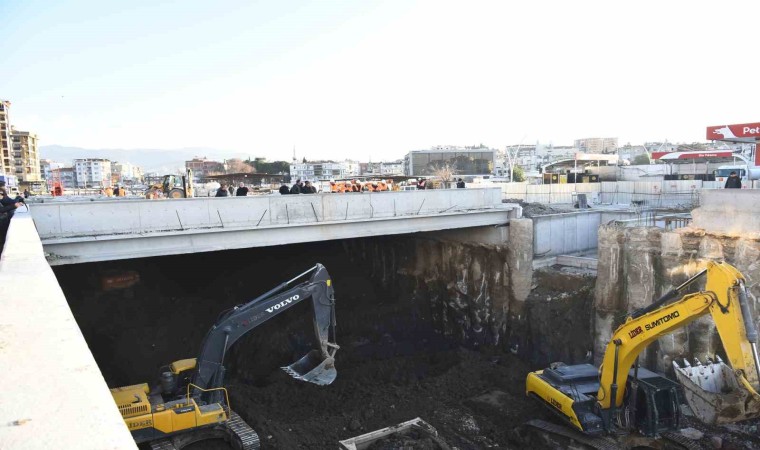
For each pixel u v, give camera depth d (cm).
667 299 1455
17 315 346
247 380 2392
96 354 2325
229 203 1969
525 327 2600
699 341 1975
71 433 172
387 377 2388
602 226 2316
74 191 6356
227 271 2972
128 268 2667
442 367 2462
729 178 2436
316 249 3406
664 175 5669
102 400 205
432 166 11462
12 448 157
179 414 1398
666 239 2102
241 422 1519
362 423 1845
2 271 550
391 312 3042
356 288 3272
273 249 3178
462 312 2903
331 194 2211
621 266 2253
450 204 2591
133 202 1781
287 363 2573
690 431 1581
